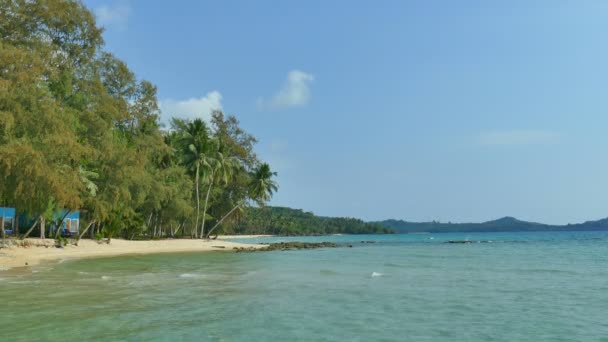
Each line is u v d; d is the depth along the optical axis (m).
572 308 14.91
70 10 41.62
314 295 17.30
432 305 15.29
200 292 17.69
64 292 17.03
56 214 47.56
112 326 11.66
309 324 12.27
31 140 28.94
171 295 16.81
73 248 42.62
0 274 22.98
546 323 12.62
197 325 11.96
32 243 40.22
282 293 17.73
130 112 53.88
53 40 42.06
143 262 33.09
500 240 107.12
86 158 42.00
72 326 11.62
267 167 81.19
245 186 83.31
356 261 37.03
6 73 28.52
